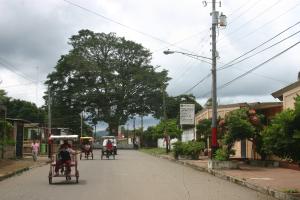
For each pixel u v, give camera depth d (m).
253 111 30.66
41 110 100.31
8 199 15.95
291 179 22.27
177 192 17.92
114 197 16.30
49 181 21.52
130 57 100.69
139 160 45.56
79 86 96.69
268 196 17.38
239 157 38.62
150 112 99.31
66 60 96.31
